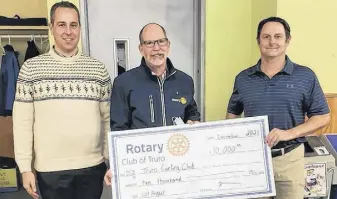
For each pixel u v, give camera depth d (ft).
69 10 5.52
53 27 5.58
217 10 8.60
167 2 8.90
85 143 5.67
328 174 6.80
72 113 5.53
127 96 5.57
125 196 5.41
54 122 5.49
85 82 5.62
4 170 10.21
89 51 8.66
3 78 10.25
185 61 9.20
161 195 5.48
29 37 10.88
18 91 5.53
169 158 5.47
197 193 5.54
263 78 5.77
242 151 5.57
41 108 5.49
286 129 5.70
